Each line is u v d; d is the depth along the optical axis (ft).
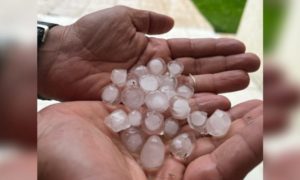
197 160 0.62
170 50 0.97
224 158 0.57
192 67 0.95
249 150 0.55
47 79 0.88
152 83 0.83
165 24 0.99
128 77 0.88
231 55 0.94
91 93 0.87
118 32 0.88
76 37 0.86
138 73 0.88
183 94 0.83
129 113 0.76
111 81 0.87
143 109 0.80
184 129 0.77
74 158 0.48
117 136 0.70
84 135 0.54
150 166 0.63
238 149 0.56
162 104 0.77
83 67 0.86
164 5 1.56
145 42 0.94
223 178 0.56
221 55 0.95
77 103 0.73
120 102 0.81
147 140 0.69
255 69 0.95
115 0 1.52
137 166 0.62
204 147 0.67
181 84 0.89
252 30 1.29
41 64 0.87
